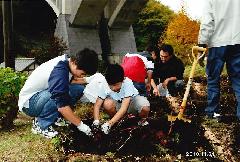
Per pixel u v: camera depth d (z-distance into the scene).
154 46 6.77
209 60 5.25
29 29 33.38
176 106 6.50
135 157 4.08
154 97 6.82
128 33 25.27
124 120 4.96
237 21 4.99
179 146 4.41
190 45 21.73
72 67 4.38
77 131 4.60
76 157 4.04
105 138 4.50
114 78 4.59
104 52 24.69
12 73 5.86
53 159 4.02
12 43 11.40
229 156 4.23
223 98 6.66
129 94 4.79
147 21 30.03
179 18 22.38
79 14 22.19
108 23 24.77
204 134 4.67
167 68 7.52
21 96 4.83
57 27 23.88
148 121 5.04
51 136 4.69
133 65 5.88
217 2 5.05
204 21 5.09
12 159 4.07
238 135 4.71
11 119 5.82
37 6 33.72
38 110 4.76
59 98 4.32
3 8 11.28
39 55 19.89
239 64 5.04
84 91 4.94
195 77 10.60
